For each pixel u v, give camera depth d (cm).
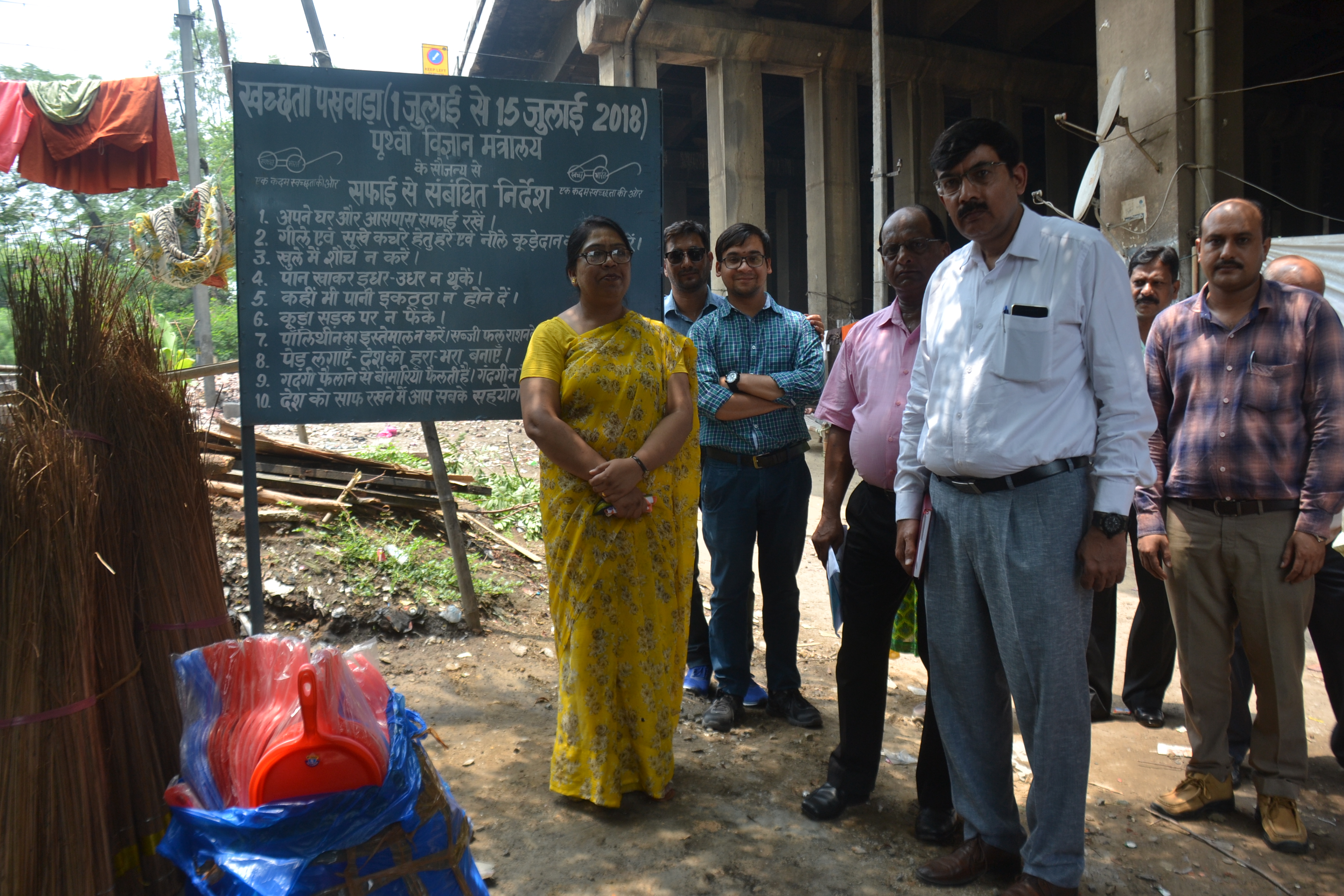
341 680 163
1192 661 282
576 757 271
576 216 362
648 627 272
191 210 709
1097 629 357
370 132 342
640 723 272
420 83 345
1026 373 214
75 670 169
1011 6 1656
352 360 345
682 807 276
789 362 347
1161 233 921
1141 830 273
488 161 353
